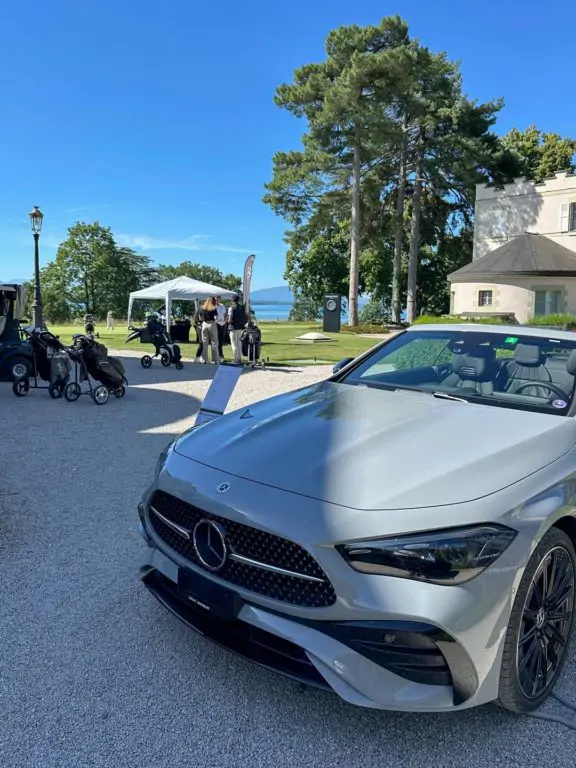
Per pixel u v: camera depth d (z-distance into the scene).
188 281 24.33
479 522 2.20
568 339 3.88
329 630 2.20
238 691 2.60
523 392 3.55
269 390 11.20
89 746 2.28
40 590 3.46
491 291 31.83
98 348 9.46
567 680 2.70
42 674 2.70
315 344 22.38
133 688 2.61
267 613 2.33
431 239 42.66
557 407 3.35
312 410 3.31
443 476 2.40
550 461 2.61
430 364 4.04
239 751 2.26
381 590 2.12
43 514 4.65
